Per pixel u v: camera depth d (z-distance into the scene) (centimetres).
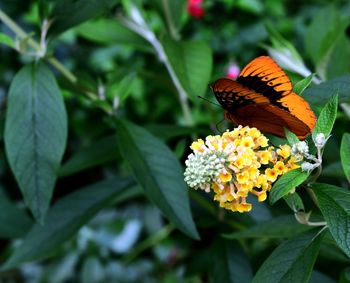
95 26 82
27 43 72
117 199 76
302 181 57
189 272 83
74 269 116
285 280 58
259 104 58
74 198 74
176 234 115
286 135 59
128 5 82
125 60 136
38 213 67
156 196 67
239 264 73
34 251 72
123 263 109
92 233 119
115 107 75
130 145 69
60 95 68
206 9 137
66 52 141
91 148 76
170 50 70
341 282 65
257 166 58
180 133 74
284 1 145
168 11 81
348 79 63
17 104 67
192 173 58
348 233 56
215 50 137
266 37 135
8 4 140
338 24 72
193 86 69
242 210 58
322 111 58
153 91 132
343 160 60
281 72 59
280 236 65
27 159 67
